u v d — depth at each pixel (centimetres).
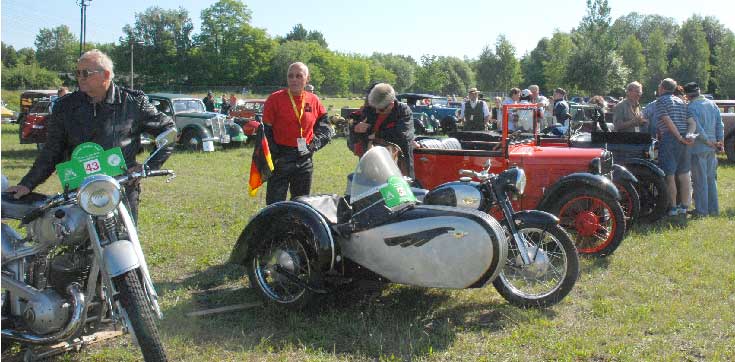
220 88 7619
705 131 801
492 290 510
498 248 417
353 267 461
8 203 349
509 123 682
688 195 824
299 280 447
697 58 6606
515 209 674
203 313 452
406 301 485
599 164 634
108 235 329
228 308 462
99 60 378
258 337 416
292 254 457
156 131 409
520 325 433
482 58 5500
